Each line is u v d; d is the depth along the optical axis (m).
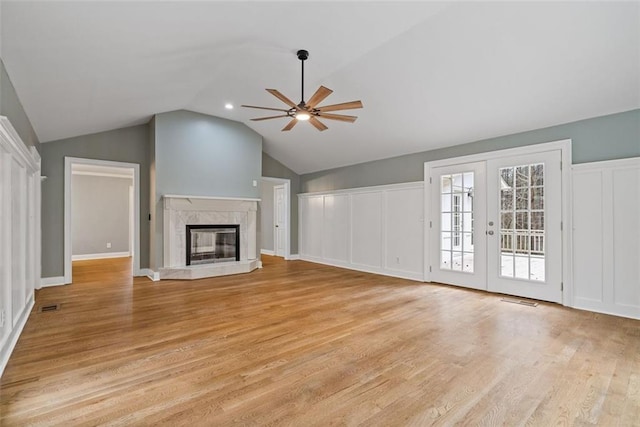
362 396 1.92
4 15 1.98
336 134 5.70
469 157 4.79
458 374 2.19
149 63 3.22
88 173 7.75
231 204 6.03
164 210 5.30
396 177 5.85
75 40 2.48
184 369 2.24
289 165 7.81
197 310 3.62
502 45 3.02
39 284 4.54
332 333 2.93
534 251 4.13
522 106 3.76
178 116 5.44
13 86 2.87
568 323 3.21
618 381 2.09
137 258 5.59
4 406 1.78
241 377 2.14
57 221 4.93
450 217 5.04
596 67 3.01
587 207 3.67
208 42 3.06
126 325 3.11
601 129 3.60
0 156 2.25
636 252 3.35
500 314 3.50
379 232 6.07
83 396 1.89
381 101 4.37
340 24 2.97
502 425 1.66
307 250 7.79
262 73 3.98
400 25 3.01
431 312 3.57
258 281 5.24
